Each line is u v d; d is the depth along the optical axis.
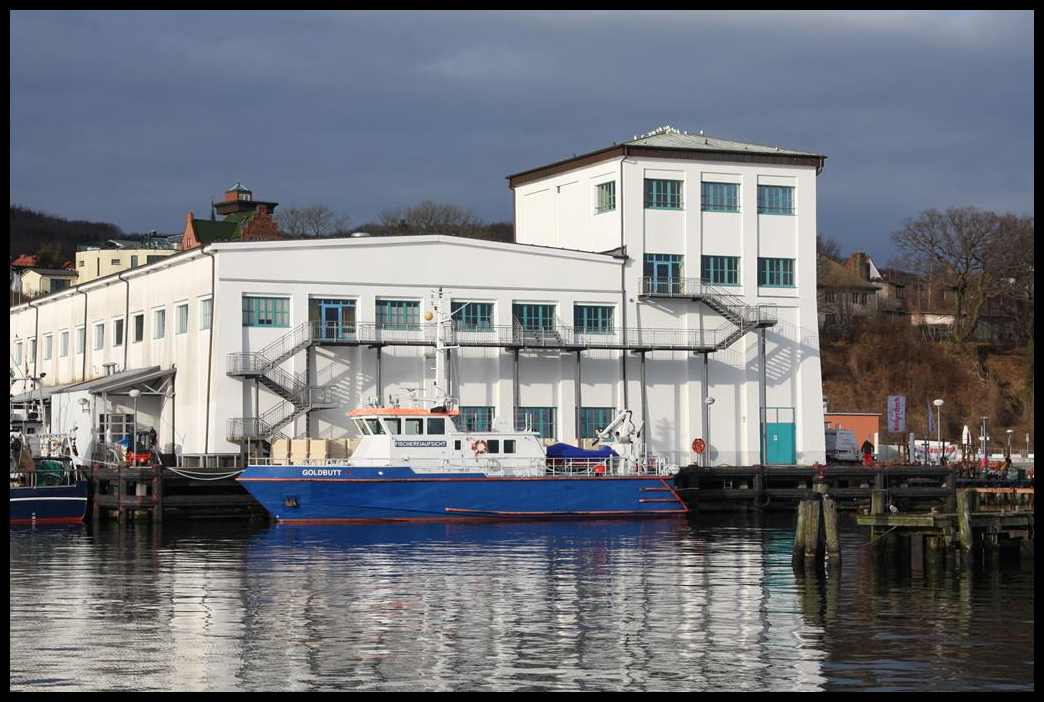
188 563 52.25
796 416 89.81
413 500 68.69
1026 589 45.25
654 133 93.62
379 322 79.69
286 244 77.56
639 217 86.44
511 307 82.69
